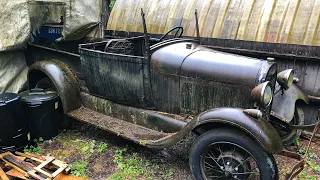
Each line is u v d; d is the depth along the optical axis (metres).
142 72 3.07
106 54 3.24
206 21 4.51
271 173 2.39
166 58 2.98
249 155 2.55
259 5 4.18
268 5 4.11
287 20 3.88
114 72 3.27
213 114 2.55
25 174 2.75
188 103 2.98
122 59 3.14
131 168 3.13
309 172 3.12
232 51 4.23
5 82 3.81
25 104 3.42
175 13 4.86
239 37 4.18
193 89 2.90
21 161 2.94
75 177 2.88
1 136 3.12
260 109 2.53
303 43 3.69
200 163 2.69
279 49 3.86
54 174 2.76
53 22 4.07
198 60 2.87
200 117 2.62
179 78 2.93
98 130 3.98
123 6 5.57
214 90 2.79
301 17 3.80
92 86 3.61
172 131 3.04
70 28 4.16
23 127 3.32
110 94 3.46
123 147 3.54
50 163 2.97
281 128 3.58
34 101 3.43
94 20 4.34
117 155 3.36
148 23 5.09
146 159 3.31
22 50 4.12
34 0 3.75
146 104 3.21
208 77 2.78
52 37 4.43
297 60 3.78
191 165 2.73
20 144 3.31
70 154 3.38
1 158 3.00
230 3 4.42
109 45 3.50
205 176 2.70
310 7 3.80
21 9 3.62
